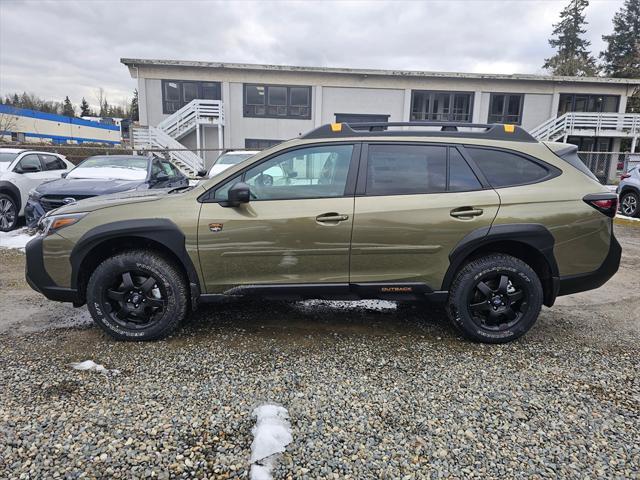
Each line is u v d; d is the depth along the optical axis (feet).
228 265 10.89
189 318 13.04
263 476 6.55
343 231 10.71
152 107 69.05
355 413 8.21
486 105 71.10
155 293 11.24
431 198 10.84
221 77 68.49
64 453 6.99
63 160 34.55
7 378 9.34
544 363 10.36
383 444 7.32
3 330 12.08
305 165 11.03
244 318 13.10
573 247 11.01
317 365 10.11
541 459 7.00
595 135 70.54
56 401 8.47
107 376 9.50
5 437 7.34
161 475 6.56
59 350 10.78
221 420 7.95
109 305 11.24
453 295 11.23
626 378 9.67
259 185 10.97
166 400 8.57
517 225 10.77
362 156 11.07
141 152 61.11
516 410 8.37
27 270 11.21
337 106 70.38
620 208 35.99
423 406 8.47
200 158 64.18
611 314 13.94
